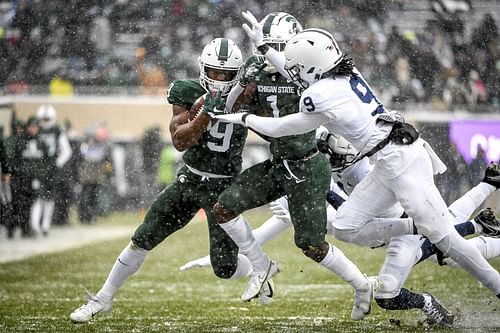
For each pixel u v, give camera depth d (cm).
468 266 1516
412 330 1546
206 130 1528
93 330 1558
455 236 1494
